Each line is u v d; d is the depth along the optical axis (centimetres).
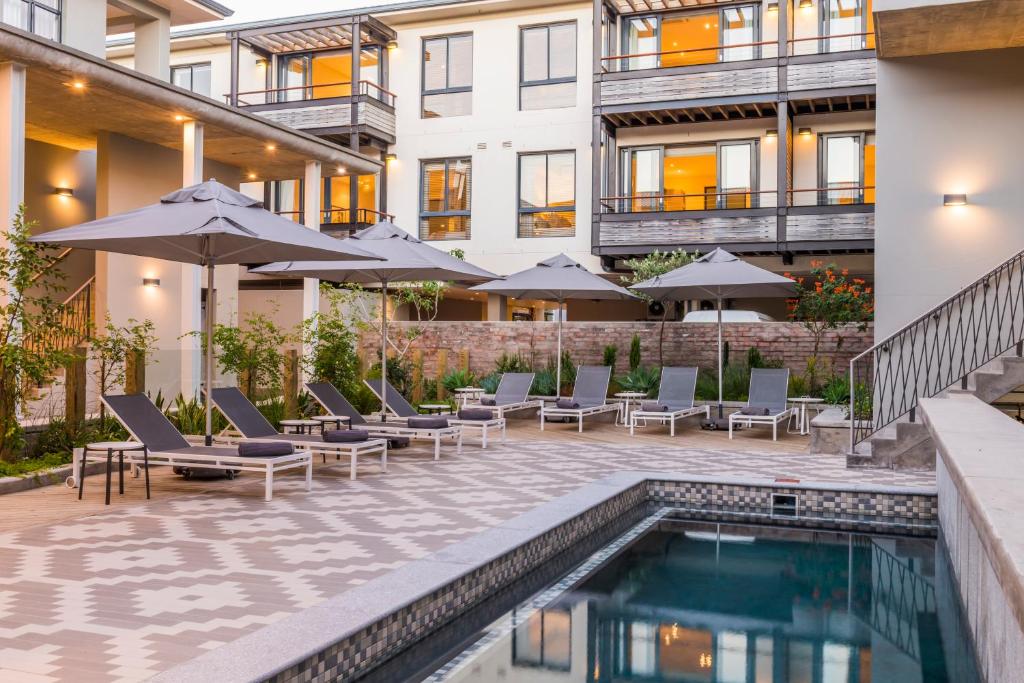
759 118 2056
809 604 603
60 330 973
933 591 637
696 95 1958
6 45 984
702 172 2108
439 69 2341
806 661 491
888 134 1211
